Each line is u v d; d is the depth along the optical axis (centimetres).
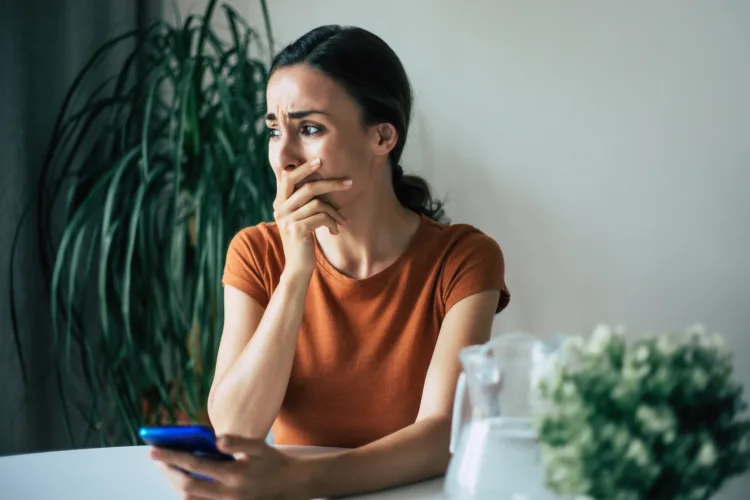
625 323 217
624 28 214
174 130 203
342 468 98
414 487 103
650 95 213
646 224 215
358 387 130
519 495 72
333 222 126
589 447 64
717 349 69
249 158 196
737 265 209
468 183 224
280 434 135
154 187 203
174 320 198
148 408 212
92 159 212
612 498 64
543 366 73
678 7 210
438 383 120
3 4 204
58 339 205
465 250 133
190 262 212
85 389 221
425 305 131
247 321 135
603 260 217
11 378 206
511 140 221
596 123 216
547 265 221
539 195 220
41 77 215
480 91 223
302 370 131
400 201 142
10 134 205
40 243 203
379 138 128
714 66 209
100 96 224
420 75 227
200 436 88
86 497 97
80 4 220
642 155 214
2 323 204
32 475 107
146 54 233
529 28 219
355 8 230
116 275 201
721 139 209
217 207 192
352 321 132
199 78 204
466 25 223
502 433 74
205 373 195
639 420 64
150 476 106
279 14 235
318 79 121
